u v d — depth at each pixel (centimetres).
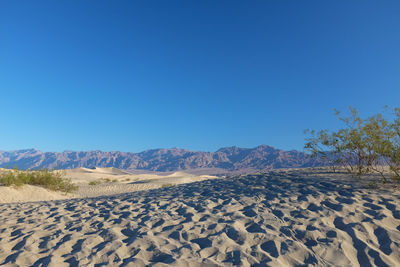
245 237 388
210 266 307
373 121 848
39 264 332
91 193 2048
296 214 488
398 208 486
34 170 1620
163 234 426
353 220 436
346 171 965
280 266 300
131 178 4181
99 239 417
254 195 680
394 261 313
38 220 589
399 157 720
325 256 325
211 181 1170
